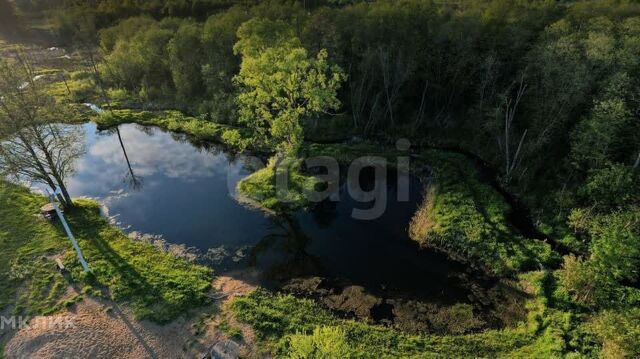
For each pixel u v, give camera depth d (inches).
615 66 1518.2
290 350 1023.0
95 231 1487.5
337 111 2345.0
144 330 1087.6
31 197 1690.5
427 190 1739.7
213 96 2561.5
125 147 2247.8
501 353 1026.7
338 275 1310.3
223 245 1444.4
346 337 1068.5
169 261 1348.4
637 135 1450.5
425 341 1069.1
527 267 1286.9
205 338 1069.1
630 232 1182.9
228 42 2498.8
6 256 1344.7
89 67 3513.8
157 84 2987.2
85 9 3941.9
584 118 1493.6
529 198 1630.2
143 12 3868.1
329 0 3388.3
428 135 2144.4
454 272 1318.9
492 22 1998.0
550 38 1763.0
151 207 1675.7
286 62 1590.8
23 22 4635.8
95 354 1019.9
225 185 1836.9
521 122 1903.3
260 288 1247.5
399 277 1300.4
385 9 2172.7
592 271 1121.4
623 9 2038.6
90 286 1216.8
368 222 1566.2
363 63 2049.7
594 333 1018.7
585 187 1460.4
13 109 1382.9
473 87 2089.1
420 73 2098.9
